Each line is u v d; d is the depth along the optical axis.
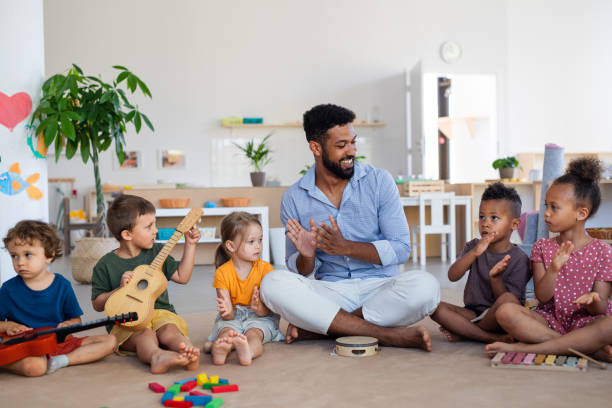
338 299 1.97
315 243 1.92
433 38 7.79
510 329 1.71
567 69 8.15
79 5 7.16
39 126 3.01
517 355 1.62
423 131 7.36
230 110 7.45
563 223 1.79
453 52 7.80
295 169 7.58
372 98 7.71
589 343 1.61
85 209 7.14
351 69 7.67
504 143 7.93
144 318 1.76
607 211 3.48
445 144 9.60
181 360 1.59
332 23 7.64
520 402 1.30
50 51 7.12
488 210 1.99
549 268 1.73
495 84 7.92
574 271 1.79
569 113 8.16
